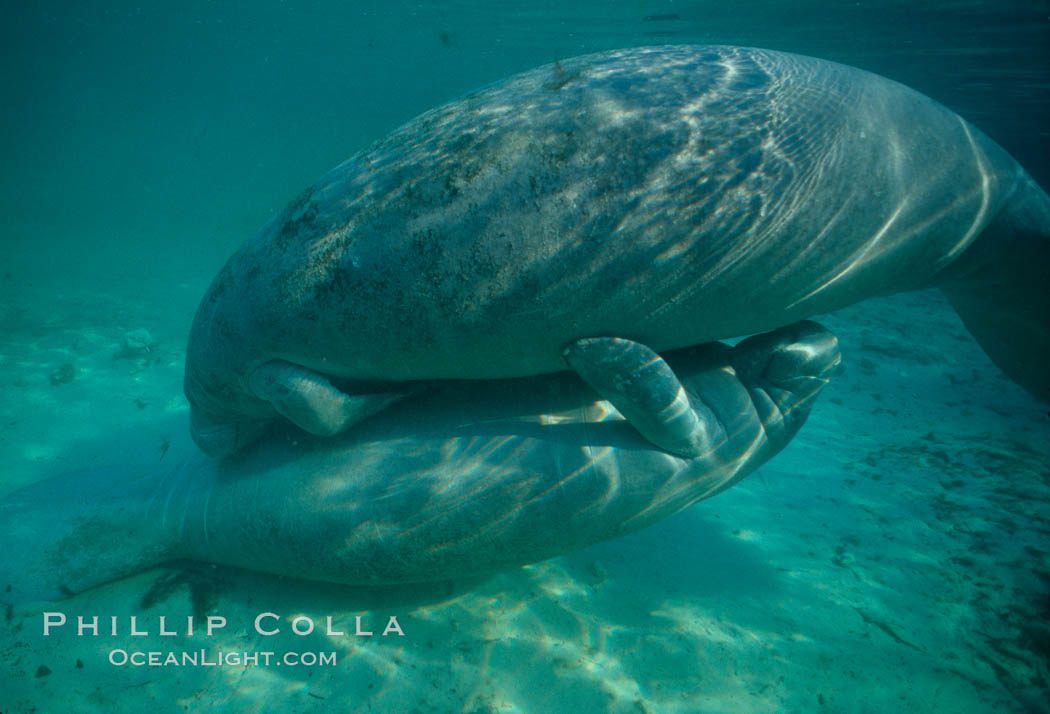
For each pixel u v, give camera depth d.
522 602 4.02
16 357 8.45
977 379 8.07
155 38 52.91
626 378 2.87
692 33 26.53
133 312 11.35
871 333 9.93
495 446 3.39
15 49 60.34
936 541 4.62
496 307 2.72
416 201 2.74
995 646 3.63
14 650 3.62
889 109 2.97
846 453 6.18
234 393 3.52
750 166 2.68
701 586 4.21
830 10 18.84
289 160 59.16
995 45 19.31
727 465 3.45
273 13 36.53
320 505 3.51
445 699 3.34
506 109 2.85
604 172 2.61
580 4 23.44
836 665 3.54
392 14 32.28
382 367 3.09
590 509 3.35
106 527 4.19
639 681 3.43
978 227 3.12
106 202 30.59
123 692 3.38
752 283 2.79
